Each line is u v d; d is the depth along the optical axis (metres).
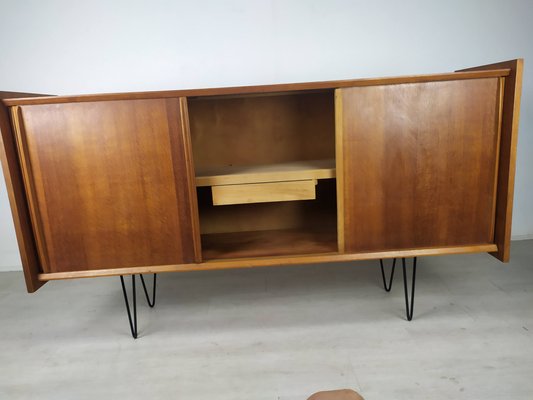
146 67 1.74
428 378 1.03
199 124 1.55
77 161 1.14
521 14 1.73
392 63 1.76
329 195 1.60
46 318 1.46
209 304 1.51
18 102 1.08
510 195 1.15
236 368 1.11
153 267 1.21
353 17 1.71
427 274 1.66
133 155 1.14
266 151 1.58
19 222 1.13
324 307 1.43
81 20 1.69
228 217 1.62
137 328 1.36
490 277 1.60
